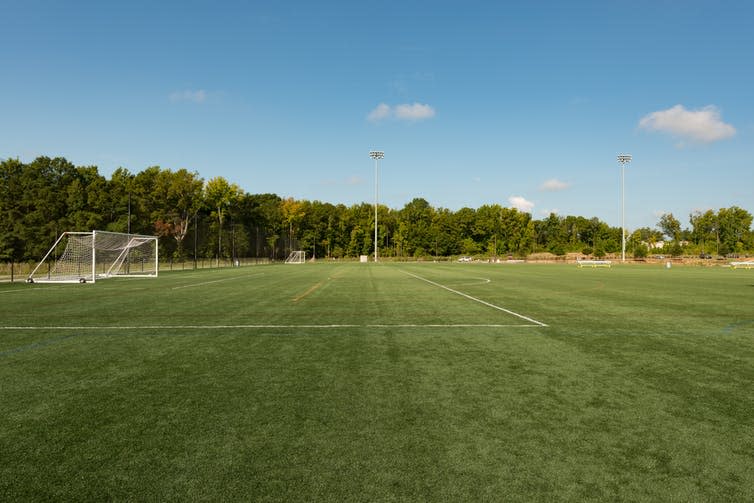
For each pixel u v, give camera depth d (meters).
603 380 4.95
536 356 6.11
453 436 3.38
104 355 6.12
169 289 17.06
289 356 6.06
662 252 82.06
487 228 96.62
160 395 4.37
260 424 3.61
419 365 5.59
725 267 49.28
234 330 8.09
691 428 3.57
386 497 2.50
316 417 3.77
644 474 2.81
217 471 2.81
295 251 75.12
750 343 7.09
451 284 20.14
